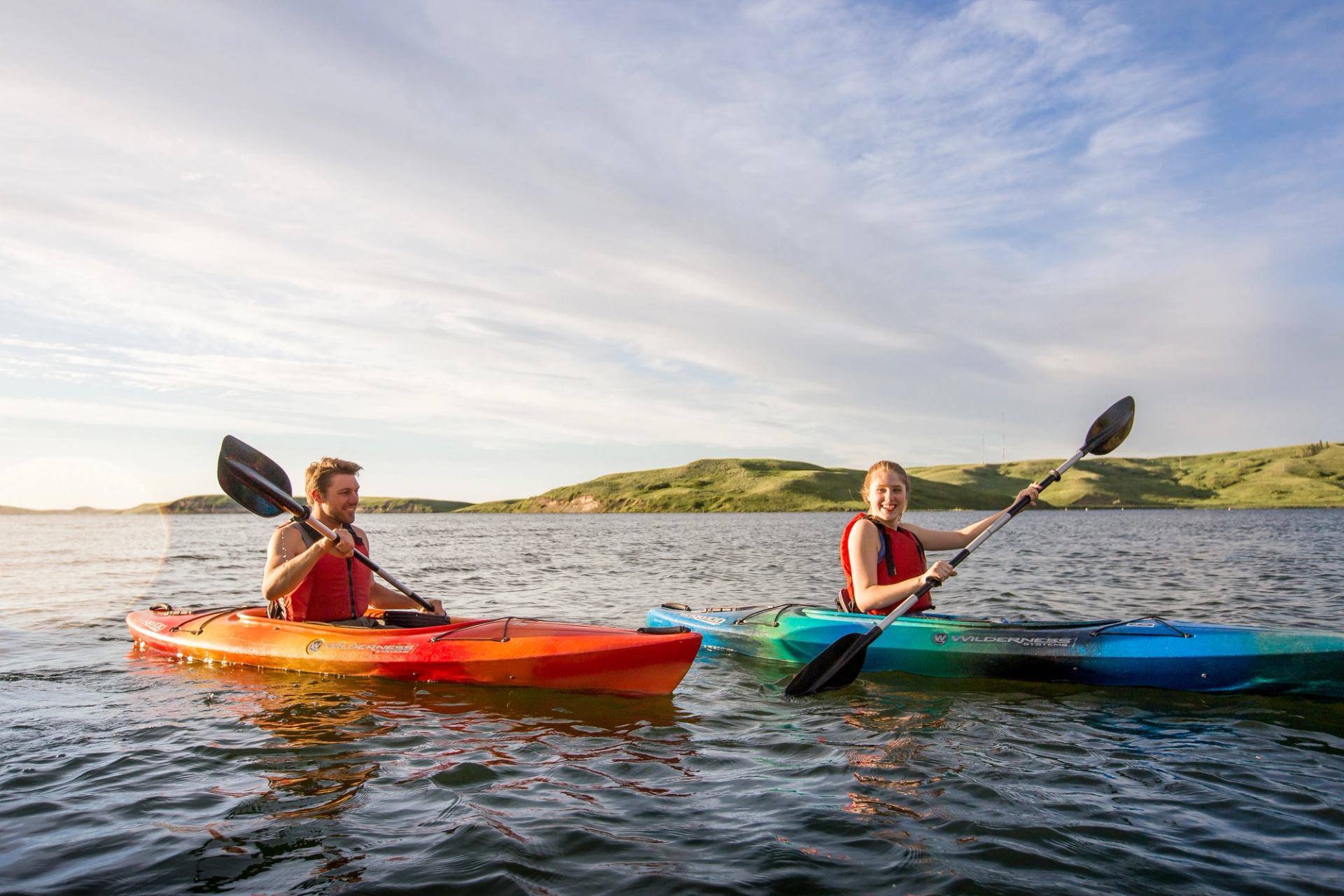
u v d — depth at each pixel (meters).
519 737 4.49
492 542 33.78
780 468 182.88
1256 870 2.82
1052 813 3.36
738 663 6.67
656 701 5.33
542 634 5.64
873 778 3.81
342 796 3.56
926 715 5.01
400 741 4.40
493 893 2.65
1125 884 2.71
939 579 5.35
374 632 5.83
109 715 4.89
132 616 7.40
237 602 10.74
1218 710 5.10
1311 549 23.20
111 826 3.21
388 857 2.93
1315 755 4.17
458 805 3.45
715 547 28.75
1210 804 3.47
